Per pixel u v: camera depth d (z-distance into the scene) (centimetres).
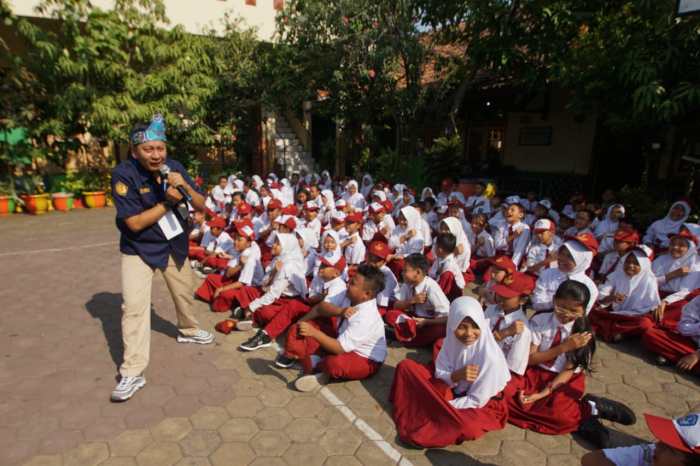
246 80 1225
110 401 310
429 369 327
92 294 523
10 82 1030
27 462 251
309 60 1133
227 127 1345
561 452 270
